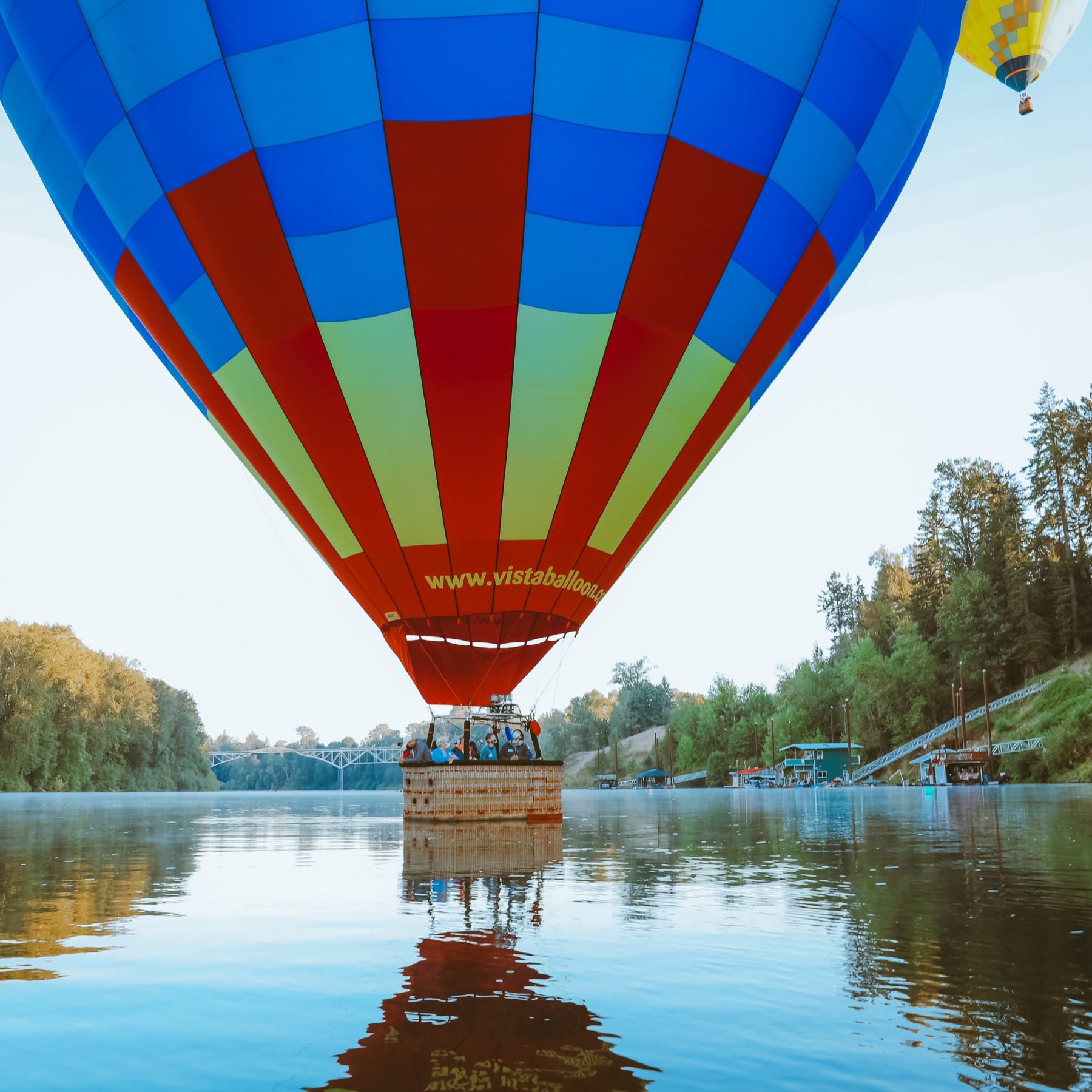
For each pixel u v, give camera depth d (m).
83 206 15.01
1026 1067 3.59
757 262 13.91
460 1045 3.91
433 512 15.11
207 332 14.24
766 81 12.88
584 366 14.02
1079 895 7.77
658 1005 4.46
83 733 114.25
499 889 8.56
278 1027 4.21
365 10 12.05
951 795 41.75
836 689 116.50
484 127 12.46
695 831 17.89
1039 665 88.56
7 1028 4.23
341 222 12.91
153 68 12.55
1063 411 94.25
